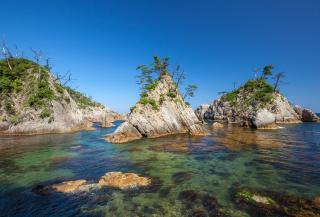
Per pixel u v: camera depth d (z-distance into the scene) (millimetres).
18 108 50094
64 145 33125
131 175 17328
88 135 46531
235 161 22656
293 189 14734
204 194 14008
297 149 28984
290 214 11328
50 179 17234
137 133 41656
